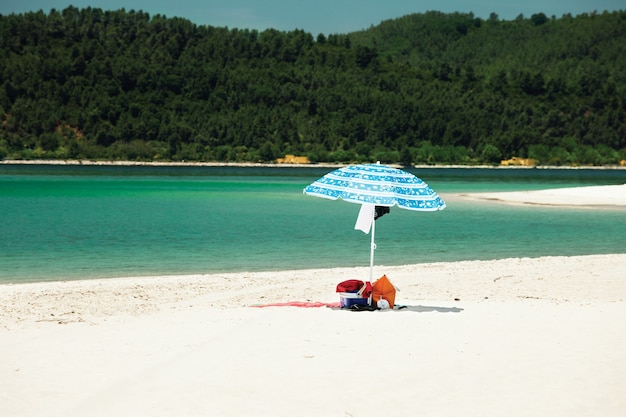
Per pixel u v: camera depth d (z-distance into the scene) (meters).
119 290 17.17
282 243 30.84
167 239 32.28
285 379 8.85
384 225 39.62
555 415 7.69
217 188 92.44
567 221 41.97
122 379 8.82
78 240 31.67
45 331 11.49
